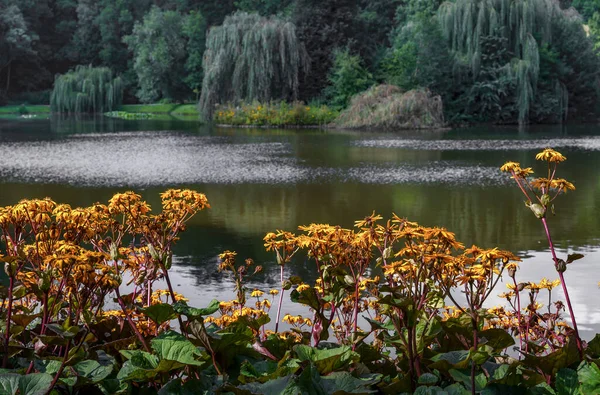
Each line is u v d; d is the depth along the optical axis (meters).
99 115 55.81
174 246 9.06
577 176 17.53
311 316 5.50
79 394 1.90
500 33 44.34
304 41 48.66
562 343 2.87
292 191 14.93
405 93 39.97
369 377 2.02
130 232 2.75
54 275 1.94
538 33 46.94
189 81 64.25
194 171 18.67
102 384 1.89
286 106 42.50
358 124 39.59
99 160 21.50
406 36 52.22
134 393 1.93
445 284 2.11
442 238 2.06
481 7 44.09
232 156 22.92
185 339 1.94
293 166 19.89
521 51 45.31
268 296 6.38
